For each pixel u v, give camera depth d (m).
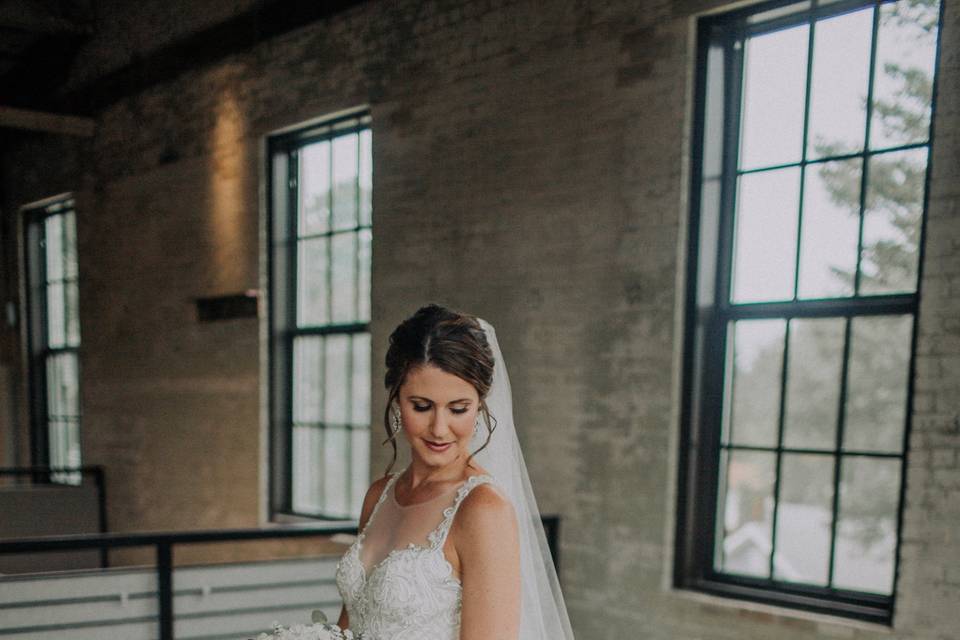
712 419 3.38
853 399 7.90
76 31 6.84
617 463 3.54
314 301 5.39
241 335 5.61
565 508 3.73
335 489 5.26
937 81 2.67
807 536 8.39
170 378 6.27
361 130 4.98
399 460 4.22
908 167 4.44
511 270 3.95
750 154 3.35
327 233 5.26
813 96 3.19
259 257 5.48
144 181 6.44
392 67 4.48
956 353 2.63
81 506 6.75
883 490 7.93
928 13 2.90
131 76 6.48
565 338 3.73
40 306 8.22
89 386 7.16
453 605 1.32
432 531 1.35
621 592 3.53
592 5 3.58
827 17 3.13
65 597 2.90
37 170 7.74
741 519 8.71
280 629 1.39
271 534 3.16
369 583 1.36
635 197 3.47
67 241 7.89
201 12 5.75
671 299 3.35
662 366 3.38
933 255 2.68
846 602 2.97
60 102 7.36
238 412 5.66
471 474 1.40
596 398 3.62
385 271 4.56
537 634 1.64
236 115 5.56
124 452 6.76
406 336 1.29
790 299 3.17
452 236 4.21
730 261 3.38
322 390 5.33
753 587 3.23
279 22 5.17
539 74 3.79
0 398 8.26
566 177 3.71
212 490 5.90
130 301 6.65
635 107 3.46
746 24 3.27
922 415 2.71
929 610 2.70
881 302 2.90
